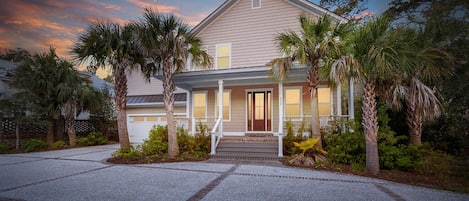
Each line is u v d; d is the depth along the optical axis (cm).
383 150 688
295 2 1173
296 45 788
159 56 910
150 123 1436
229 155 891
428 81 791
